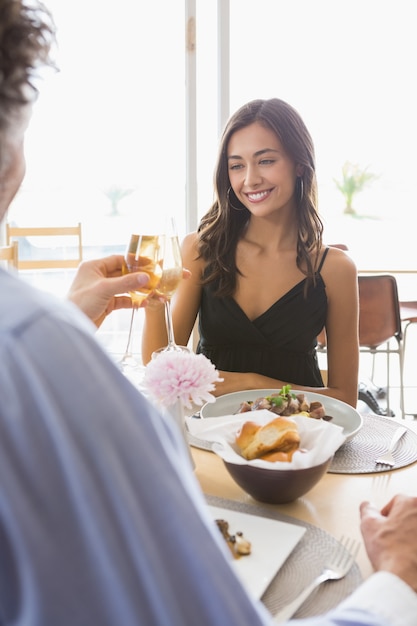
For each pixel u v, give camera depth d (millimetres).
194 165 3330
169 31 3422
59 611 351
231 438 978
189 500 394
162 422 458
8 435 348
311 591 704
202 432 977
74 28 3867
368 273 3824
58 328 381
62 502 353
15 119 432
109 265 1187
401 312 3602
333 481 1019
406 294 5363
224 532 785
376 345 2990
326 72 4270
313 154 1762
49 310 387
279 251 1830
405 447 1153
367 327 2951
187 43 3195
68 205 4867
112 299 1222
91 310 1053
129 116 4207
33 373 357
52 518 350
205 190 3404
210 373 1007
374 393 3377
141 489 375
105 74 4051
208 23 3248
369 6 4203
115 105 4172
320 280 1801
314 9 3977
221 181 1805
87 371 378
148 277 1062
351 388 1790
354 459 1099
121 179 4844
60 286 4812
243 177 1724
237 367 1805
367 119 5000
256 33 3420
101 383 382
